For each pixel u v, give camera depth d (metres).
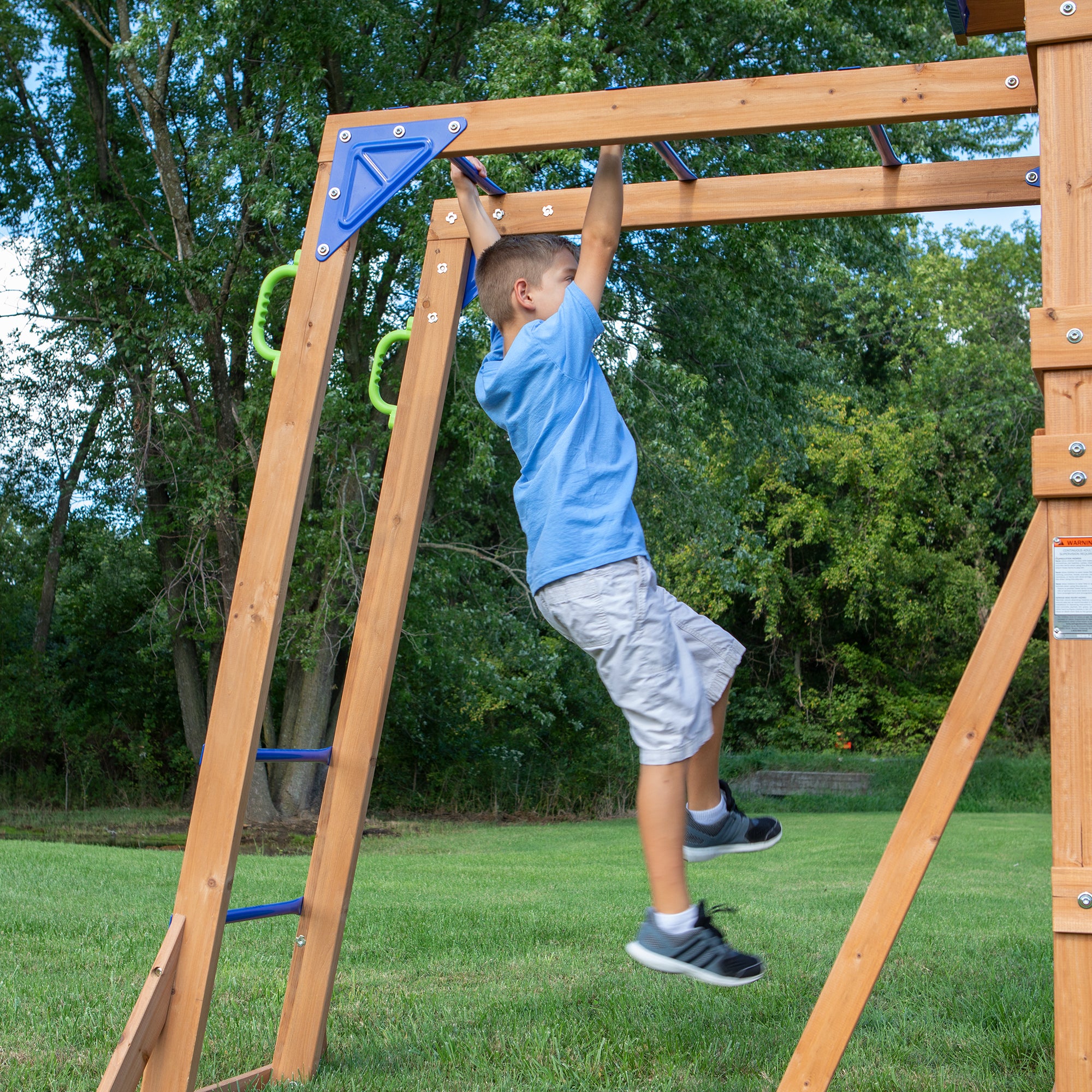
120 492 14.77
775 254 12.56
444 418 13.52
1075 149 2.10
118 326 13.48
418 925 5.59
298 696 14.59
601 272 2.31
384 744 17.44
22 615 18.77
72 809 16.50
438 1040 3.35
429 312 3.25
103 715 17.64
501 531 16.00
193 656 16.19
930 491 22.73
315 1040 2.99
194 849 2.56
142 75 14.48
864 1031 3.48
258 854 11.32
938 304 23.50
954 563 22.38
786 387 15.42
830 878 8.54
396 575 3.15
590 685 17.55
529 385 2.21
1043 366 2.09
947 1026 3.55
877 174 3.13
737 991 4.02
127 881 7.52
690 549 14.58
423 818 16.44
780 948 4.90
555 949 4.93
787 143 12.20
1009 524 23.31
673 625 2.17
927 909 6.54
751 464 15.07
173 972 2.51
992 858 10.17
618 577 2.09
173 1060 2.48
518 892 7.57
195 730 15.98
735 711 23.78
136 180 15.74
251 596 2.66
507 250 2.37
